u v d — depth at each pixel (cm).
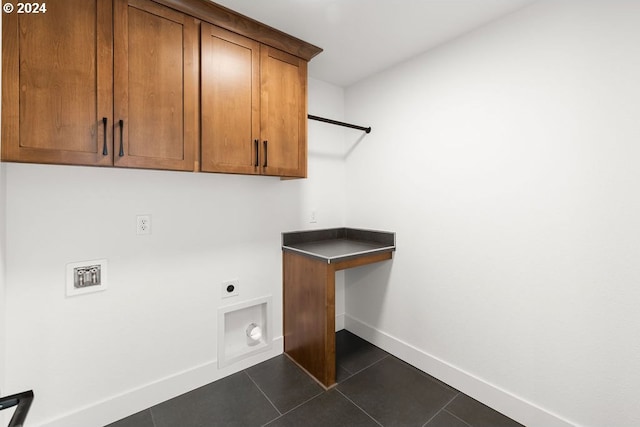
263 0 146
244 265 204
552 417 145
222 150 152
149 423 154
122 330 158
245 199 203
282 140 176
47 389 138
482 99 169
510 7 153
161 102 134
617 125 125
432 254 197
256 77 165
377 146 235
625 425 126
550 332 146
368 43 188
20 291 131
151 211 165
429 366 199
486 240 169
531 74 150
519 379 157
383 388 184
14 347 130
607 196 128
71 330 143
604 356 131
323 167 250
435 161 194
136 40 127
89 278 147
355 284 260
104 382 153
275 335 221
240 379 193
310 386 186
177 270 175
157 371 169
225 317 200
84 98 116
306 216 239
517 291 157
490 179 167
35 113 107
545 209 146
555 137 142
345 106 263
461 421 157
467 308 179
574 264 138
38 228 134
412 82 208
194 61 143
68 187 141
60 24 111
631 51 122
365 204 246
